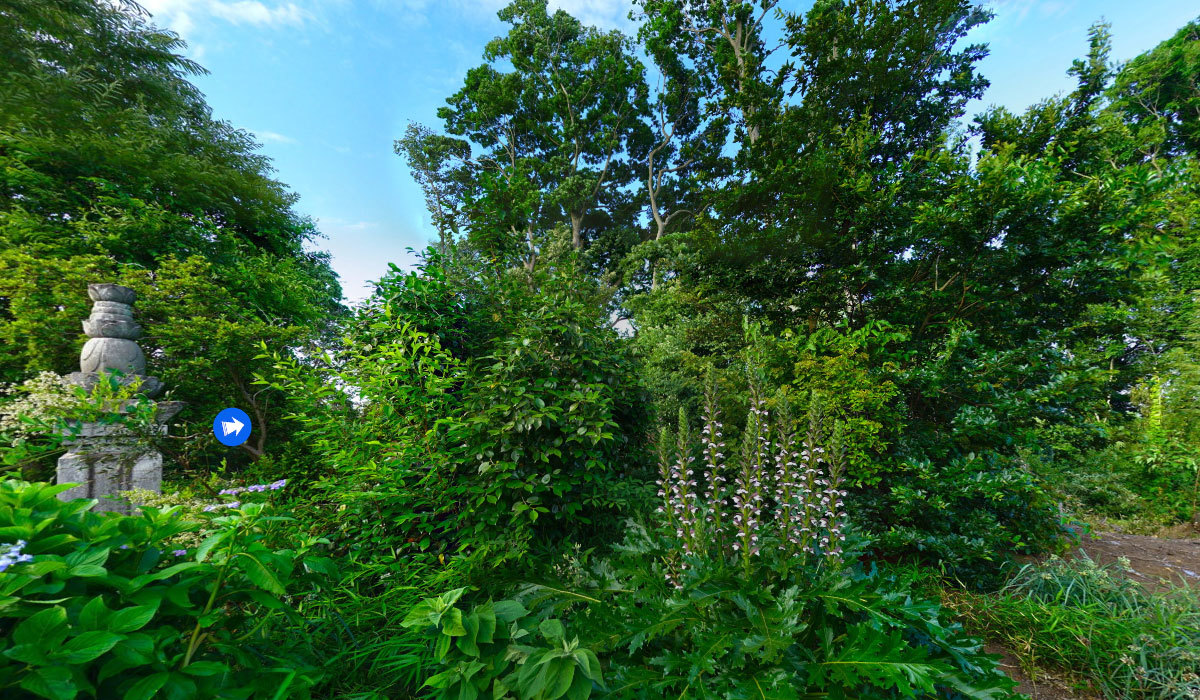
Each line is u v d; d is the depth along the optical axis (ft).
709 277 26.05
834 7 29.76
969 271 17.35
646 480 14.26
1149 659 8.80
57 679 3.66
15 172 22.44
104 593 4.88
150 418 11.64
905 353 16.33
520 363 12.03
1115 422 26.81
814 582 7.50
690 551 7.80
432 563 10.15
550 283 16.02
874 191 19.66
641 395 14.60
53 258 19.20
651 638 6.66
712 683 5.98
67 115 26.63
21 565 4.14
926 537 13.14
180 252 25.44
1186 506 22.84
